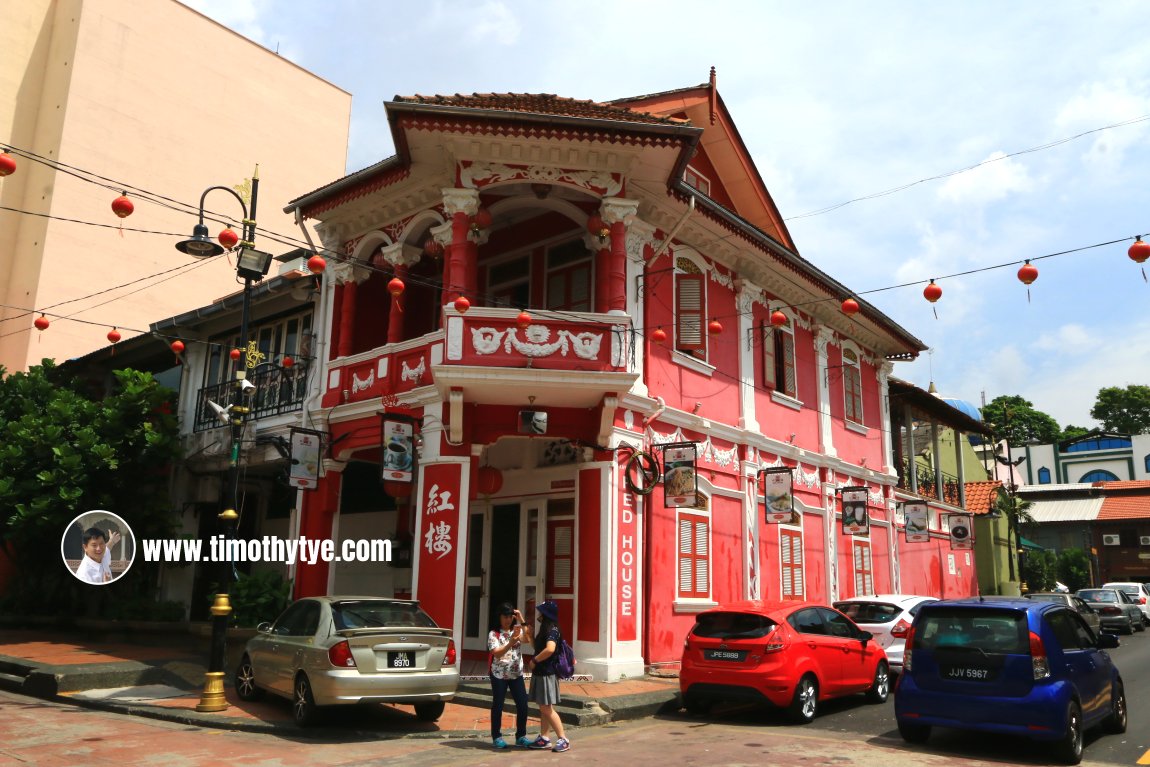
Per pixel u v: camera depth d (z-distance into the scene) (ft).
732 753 27.45
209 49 96.17
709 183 60.85
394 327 49.26
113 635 54.70
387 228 51.39
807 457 62.03
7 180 85.87
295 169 102.73
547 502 48.16
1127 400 192.65
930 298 31.30
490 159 43.32
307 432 49.29
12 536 57.26
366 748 28.30
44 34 90.02
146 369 72.54
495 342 40.83
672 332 50.52
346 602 32.99
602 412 41.83
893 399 82.74
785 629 34.40
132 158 88.43
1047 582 126.93
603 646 41.65
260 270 37.81
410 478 43.60
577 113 43.04
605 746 29.01
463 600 41.16
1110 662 31.76
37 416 60.34
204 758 26.21
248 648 36.65
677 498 44.45
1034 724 25.84
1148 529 142.31
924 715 27.76
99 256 85.56
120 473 57.77
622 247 43.73
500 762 26.09
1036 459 192.85
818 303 64.23
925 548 82.23
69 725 31.68
